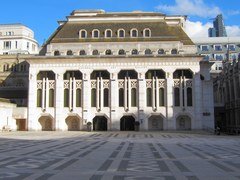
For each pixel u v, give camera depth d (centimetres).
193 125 6581
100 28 7144
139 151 2375
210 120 6669
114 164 1652
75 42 6994
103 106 6750
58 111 6756
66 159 1858
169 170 1458
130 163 1695
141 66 6706
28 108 6831
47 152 2262
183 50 6950
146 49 6906
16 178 1232
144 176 1298
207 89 6738
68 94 6831
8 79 8588
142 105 6644
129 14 7312
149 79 6744
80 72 6850
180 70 6762
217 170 1459
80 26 7225
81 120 6731
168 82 6644
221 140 3841
